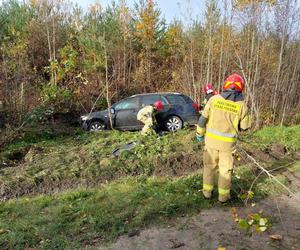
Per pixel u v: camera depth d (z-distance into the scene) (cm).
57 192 632
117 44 1808
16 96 1120
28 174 680
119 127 1221
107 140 955
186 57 1661
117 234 451
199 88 1499
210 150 527
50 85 1566
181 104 1205
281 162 757
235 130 509
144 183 641
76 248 423
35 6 1945
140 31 1878
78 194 598
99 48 1645
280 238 428
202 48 1642
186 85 1625
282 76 1236
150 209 509
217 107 511
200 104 1466
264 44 1203
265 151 825
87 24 1852
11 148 908
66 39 1916
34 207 557
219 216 493
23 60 1422
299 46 1243
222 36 1333
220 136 512
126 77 1864
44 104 1299
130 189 604
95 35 1669
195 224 473
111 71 1788
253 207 520
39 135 1084
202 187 592
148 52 1917
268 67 1230
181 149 818
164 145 841
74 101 1556
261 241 425
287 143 886
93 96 1611
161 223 478
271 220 477
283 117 1158
